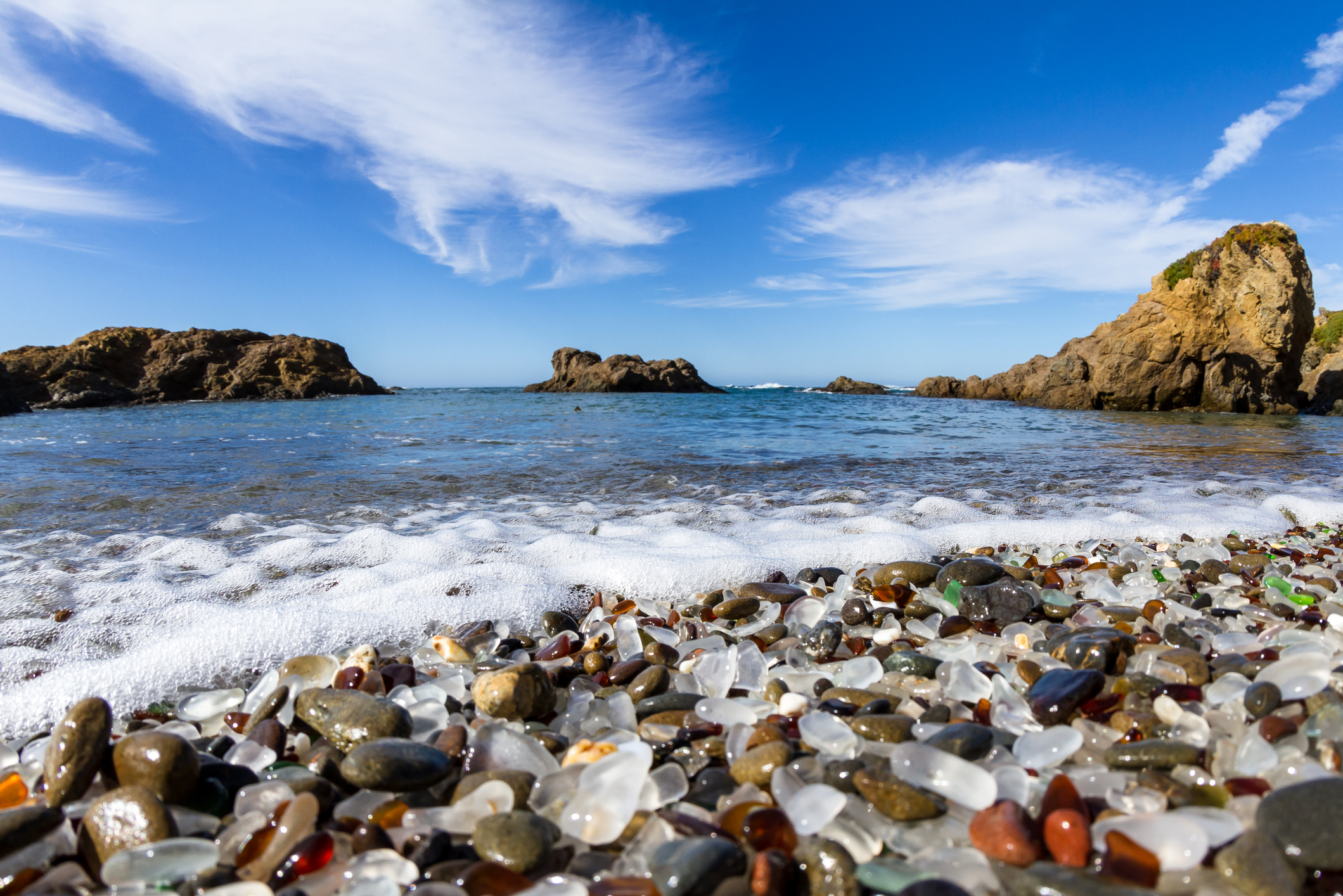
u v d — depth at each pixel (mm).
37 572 475
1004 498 776
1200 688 278
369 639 387
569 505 746
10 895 187
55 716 306
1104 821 189
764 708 281
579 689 315
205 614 404
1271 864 169
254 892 180
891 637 371
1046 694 275
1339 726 229
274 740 258
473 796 217
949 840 198
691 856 183
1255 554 503
